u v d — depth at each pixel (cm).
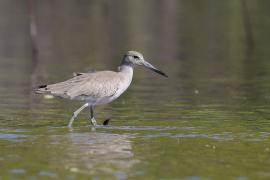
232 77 2548
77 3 4534
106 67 2756
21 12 4197
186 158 1356
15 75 2586
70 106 2005
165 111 1911
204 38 3547
